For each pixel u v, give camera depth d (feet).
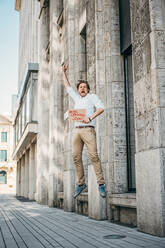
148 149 21.98
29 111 73.92
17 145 107.34
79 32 44.78
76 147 16.15
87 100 16.58
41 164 63.41
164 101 21.22
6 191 193.16
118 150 30.94
